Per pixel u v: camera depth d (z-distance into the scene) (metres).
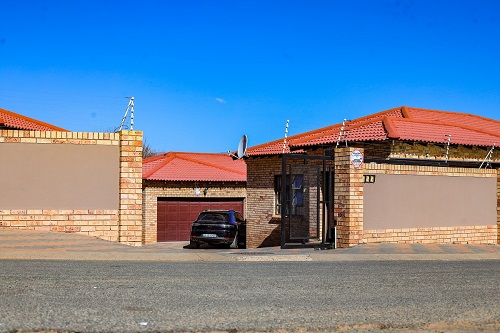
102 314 6.94
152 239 30.44
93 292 8.38
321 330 6.59
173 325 6.52
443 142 21.56
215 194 32.09
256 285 9.45
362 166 17.56
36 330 6.11
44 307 7.21
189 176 31.50
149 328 6.35
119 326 6.39
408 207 18.75
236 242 24.09
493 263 14.18
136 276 10.23
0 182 15.70
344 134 22.22
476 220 20.58
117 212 16.25
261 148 26.61
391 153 20.70
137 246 16.12
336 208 17.72
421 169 19.11
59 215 15.95
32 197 15.87
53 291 8.36
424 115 26.08
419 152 21.47
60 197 15.98
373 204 17.92
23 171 15.84
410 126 22.41
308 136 24.92
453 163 22.28
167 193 30.94
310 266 12.75
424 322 7.11
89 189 16.14
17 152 15.82
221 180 31.86
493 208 21.12
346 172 17.39
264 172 25.64
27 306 7.23
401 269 12.29
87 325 6.39
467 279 10.79
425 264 13.59
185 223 31.50
